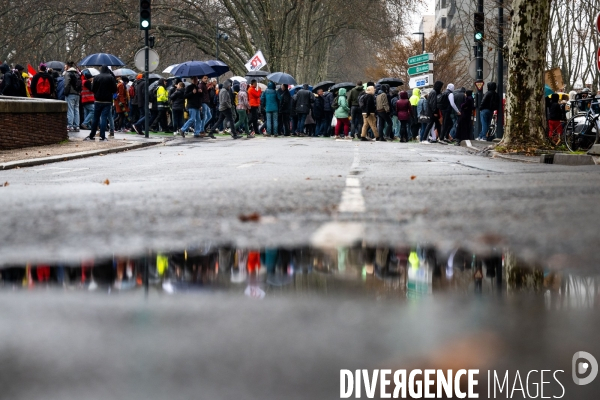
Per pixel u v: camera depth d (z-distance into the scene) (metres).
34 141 20.80
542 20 20.23
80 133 26.25
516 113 20.33
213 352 1.66
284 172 11.02
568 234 4.05
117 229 4.72
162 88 29.00
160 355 1.65
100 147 20.83
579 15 49.81
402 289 2.48
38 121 21.02
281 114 31.20
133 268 3.13
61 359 1.63
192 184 8.69
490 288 2.51
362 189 7.66
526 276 2.79
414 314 2.05
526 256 3.34
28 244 4.09
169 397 1.37
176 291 2.48
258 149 20.58
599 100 16.69
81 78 27.41
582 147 16.56
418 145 25.38
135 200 6.78
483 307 2.15
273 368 1.52
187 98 27.42
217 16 57.16
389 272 2.91
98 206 6.32
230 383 1.43
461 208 5.62
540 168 12.41
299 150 19.86
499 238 3.96
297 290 2.46
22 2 54.31
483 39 26.88
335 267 3.06
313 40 61.28
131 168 13.62
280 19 53.94
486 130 26.66
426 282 2.64
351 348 1.66
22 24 56.59
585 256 3.29
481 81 27.19
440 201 6.23
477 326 1.89
